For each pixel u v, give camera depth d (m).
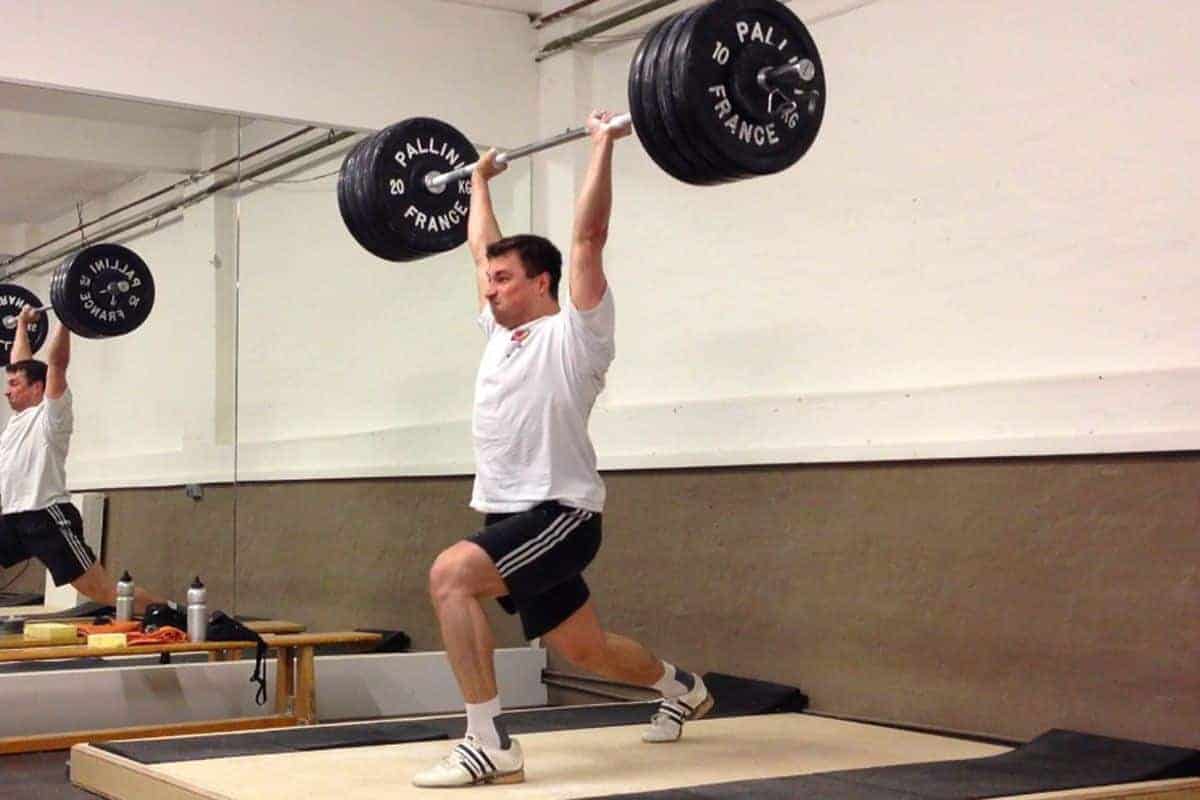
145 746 3.77
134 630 5.03
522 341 3.33
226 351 5.57
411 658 5.35
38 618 5.09
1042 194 3.98
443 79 5.60
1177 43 3.66
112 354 5.31
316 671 5.14
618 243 5.48
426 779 3.12
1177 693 3.55
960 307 4.19
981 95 4.15
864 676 4.35
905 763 3.50
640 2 5.39
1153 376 3.63
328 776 3.28
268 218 5.63
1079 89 3.89
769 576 4.69
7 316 5.12
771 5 3.20
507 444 3.29
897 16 4.42
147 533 5.34
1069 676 3.79
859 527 4.39
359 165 4.11
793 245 4.75
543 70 5.77
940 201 4.26
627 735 3.97
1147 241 3.71
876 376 4.43
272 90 5.27
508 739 3.19
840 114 4.59
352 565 5.76
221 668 4.98
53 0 4.88
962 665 4.07
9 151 5.09
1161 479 3.61
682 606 5.02
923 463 4.21
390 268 5.86
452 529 5.76
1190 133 3.62
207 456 5.50
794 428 4.62
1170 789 3.23
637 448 5.23
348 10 5.43
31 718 4.60
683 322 5.17
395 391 5.83
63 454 5.19
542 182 5.73
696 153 3.17
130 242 5.33
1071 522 3.81
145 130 5.33
